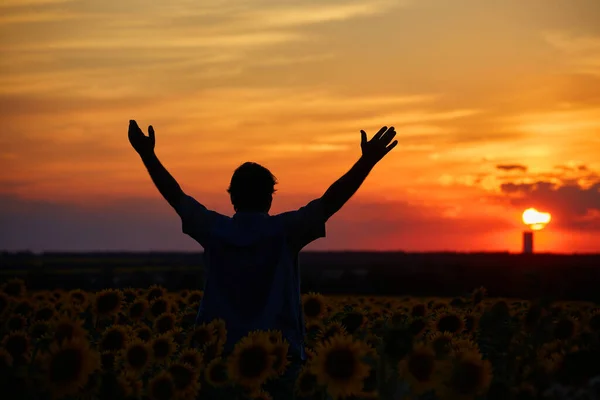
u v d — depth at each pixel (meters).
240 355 5.21
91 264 128.62
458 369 4.51
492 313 5.78
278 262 6.46
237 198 6.70
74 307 8.59
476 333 6.82
